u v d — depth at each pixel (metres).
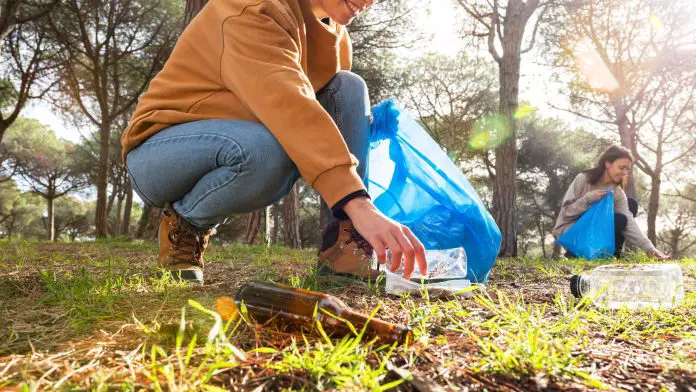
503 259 4.80
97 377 0.82
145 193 1.94
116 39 13.37
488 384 0.90
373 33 12.78
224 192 1.72
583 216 5.23
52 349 1.06
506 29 8.78
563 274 3.11
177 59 1.76
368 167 2.09
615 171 5.32
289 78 1.42
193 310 1.37
